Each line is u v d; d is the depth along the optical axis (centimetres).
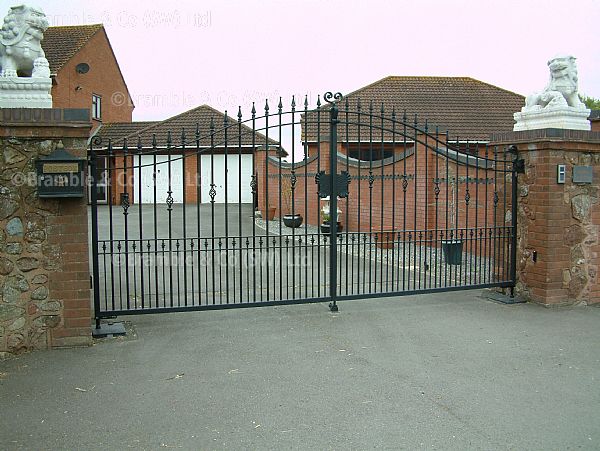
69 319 551
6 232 525
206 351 549
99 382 470
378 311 703
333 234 686
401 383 469
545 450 360
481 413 413
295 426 392
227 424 395
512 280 758
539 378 482
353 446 364
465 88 2564
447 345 570
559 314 689
